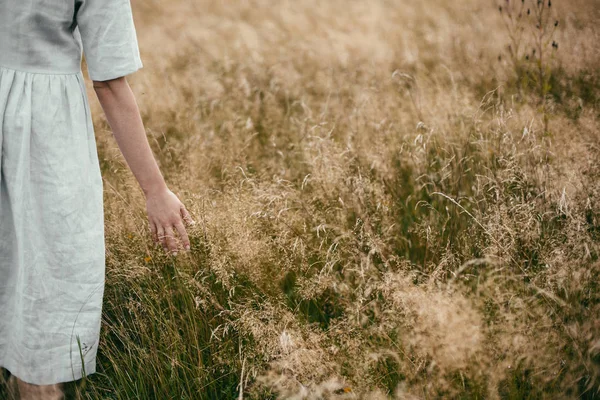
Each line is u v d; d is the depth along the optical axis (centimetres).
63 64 174
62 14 168
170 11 955
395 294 194
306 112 403
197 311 218
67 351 185
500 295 198
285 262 227
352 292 224
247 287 228
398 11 828
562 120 315
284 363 183
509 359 185
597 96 379
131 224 241
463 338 178
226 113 435
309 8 879
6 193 178
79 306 184
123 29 171
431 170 309
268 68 563
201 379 198
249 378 199
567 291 206
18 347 186
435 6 832
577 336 194
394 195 295
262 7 926
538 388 183
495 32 596
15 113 170
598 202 243
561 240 220
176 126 411
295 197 267
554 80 414
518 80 409
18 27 166
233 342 210
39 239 176
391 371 196
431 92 413
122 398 202
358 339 193
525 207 227
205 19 880
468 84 451
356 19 782
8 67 171
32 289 179
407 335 190
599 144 288
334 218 258
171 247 195
